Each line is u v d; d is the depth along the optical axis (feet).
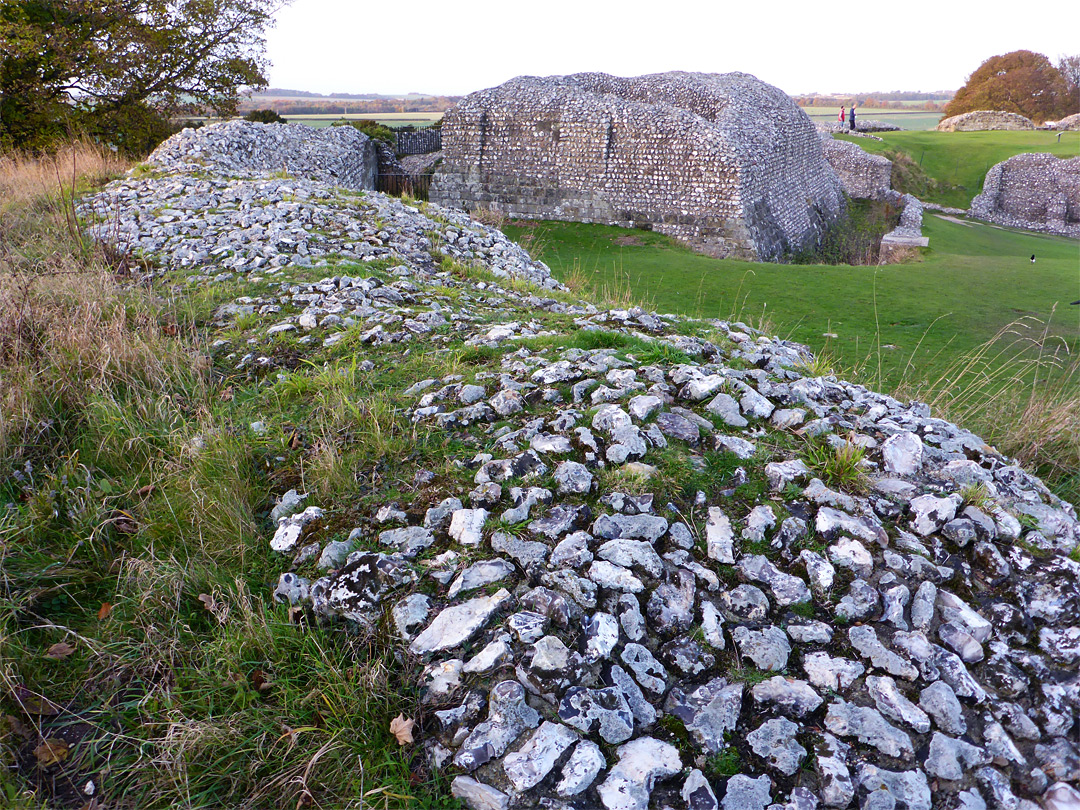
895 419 14.87
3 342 16.78
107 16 73.51
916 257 73.10
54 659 9.59
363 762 8.34
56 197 35.47
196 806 7.91
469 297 24.59
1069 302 39.42
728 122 81.97
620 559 10.27
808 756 8.46
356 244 29.60
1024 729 8.87
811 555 10.61
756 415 13.94
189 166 44.14
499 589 9.95
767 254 81.41
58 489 12.72
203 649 9.68
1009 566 10.59
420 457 12.75
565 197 87.35
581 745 8.29
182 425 14.71
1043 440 17.29
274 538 11.34
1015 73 222.48
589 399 14.14
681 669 9.29
